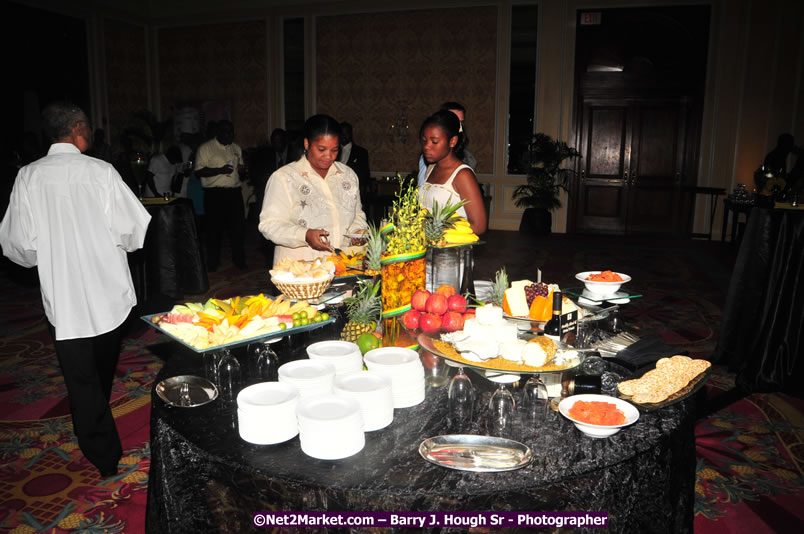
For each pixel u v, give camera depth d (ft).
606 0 31.60
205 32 38.58
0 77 30.53
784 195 19.89
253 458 4.76
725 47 30.89
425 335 6.39
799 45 29.60
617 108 33.35
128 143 30.78
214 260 23.93
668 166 33.17
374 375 5.53
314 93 37.04
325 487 4.38
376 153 36.55
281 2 36.60
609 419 5.11
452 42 34.24
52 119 8.29
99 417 8.67
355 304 7.26
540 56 32.96
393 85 35.58
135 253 16.81
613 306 7.98
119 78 37.65
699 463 9.57
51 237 8.07
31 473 9.25
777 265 12.23
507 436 5.12
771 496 8.66
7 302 19.67
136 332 16.31
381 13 35.17
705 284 22.13
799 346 12.17
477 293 8.61
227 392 5.99
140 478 9.09
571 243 31.09
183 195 25.32
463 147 11.00
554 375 6.22
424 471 4.58
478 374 6.38
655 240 32.32
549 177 32.91
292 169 9.52
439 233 7.73
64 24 34.09
